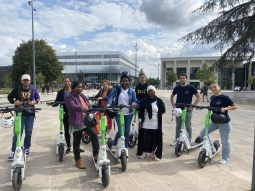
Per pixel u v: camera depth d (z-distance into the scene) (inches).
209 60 2908.5
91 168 171.9
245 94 757.9
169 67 3149.6
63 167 173.6
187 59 2965.1
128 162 186.9
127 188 140.5
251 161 190.9
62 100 197.3
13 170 133.5
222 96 179.2
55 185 143.6
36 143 239.1
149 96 190.1
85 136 235.8
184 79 218.2
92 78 3417.8
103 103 250.5
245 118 417.4
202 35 696.4
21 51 1665.8
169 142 250.2
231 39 681.6
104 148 148.2
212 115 173.6
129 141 226.8
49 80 1744.6
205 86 768.9
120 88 193.9
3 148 219.0
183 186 143.9
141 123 192.1
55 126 331.6
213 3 667.4
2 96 981.8
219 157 200.5
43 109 537.0
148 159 194.5
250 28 637.9
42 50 1705.2
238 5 663.1
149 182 149.4
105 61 3371.1
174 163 185.2
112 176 158.4
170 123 369.1
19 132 143.6
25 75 182.9
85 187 141.3
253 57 711.1
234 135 282.8
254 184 127.6
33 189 138.1
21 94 182.5
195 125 351.6
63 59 3474.4
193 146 210.5
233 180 153.3
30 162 183.3
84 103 170.2
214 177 158.1
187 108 212.1
